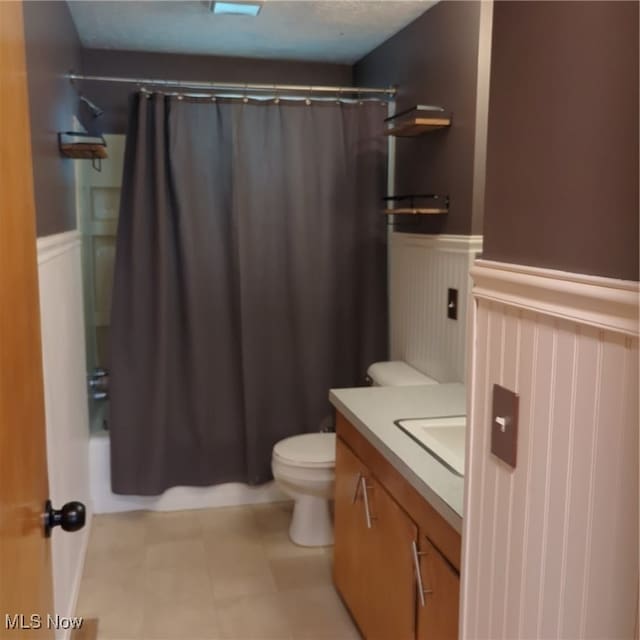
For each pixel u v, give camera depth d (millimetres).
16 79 1119
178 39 3539
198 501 3576
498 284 1094
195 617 2594
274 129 3357
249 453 3506
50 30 2533
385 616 2137
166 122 3246
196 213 3318
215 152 3326
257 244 3389
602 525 879
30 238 1219
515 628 1090
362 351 3605
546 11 963
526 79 1017
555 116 949
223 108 3289
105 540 3215
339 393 2668
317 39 3521
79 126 3330
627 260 818
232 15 3076
